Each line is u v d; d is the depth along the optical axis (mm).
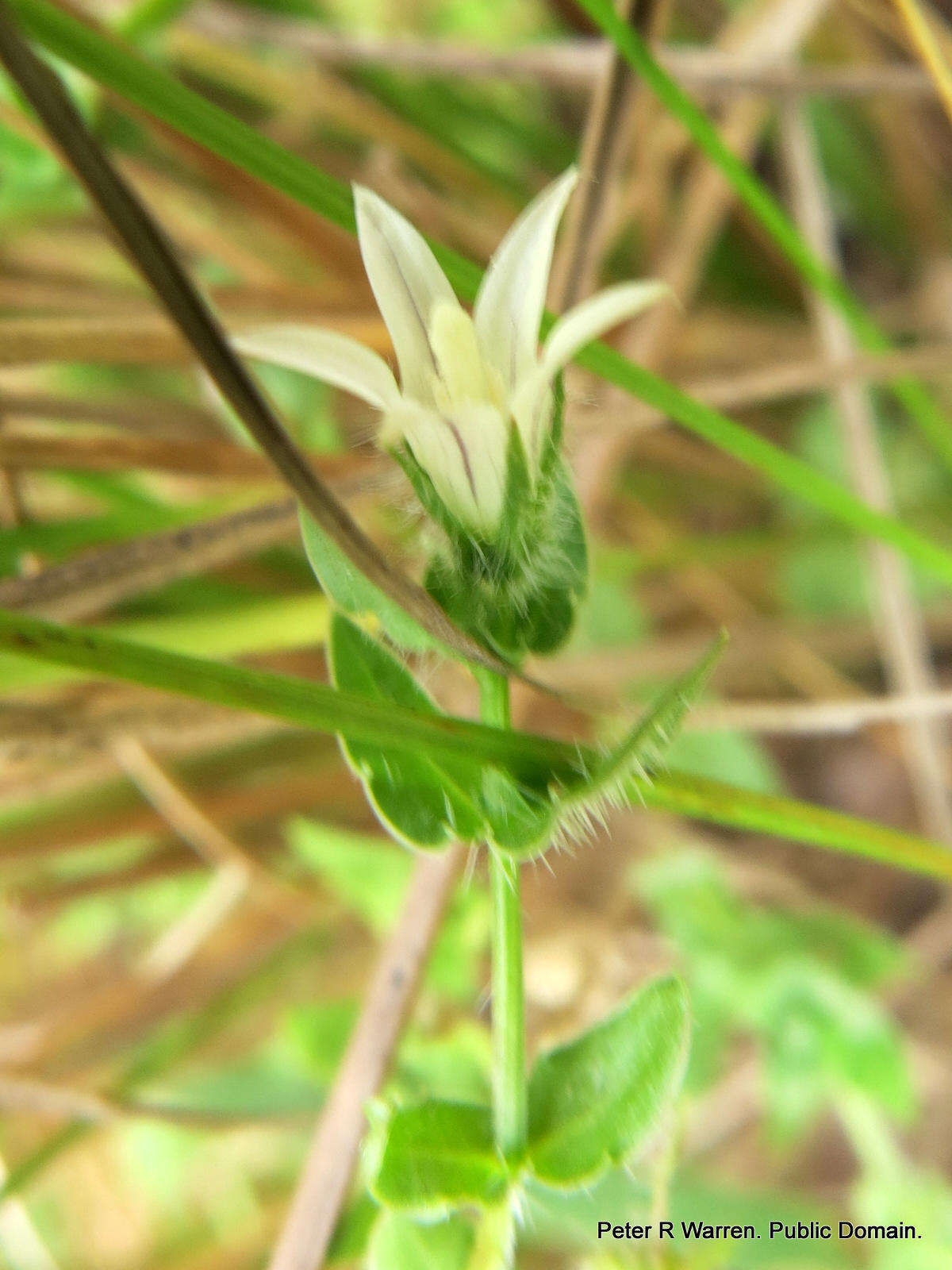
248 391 52
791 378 106
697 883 106
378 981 82
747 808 69
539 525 58
